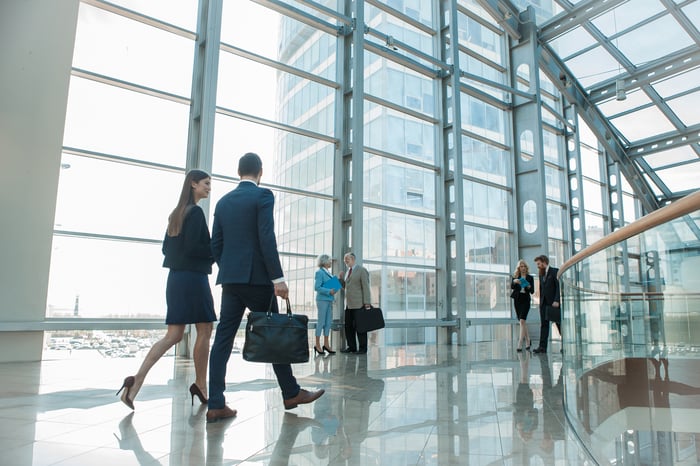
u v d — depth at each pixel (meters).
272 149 7.79
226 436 2.42
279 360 2.84
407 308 9.42
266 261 2.81
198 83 6.90
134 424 2.61
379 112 9.41
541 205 11.77
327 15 8.63
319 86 8.58
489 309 11.17
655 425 1.80
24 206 5.33
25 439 2.26
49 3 5.70
